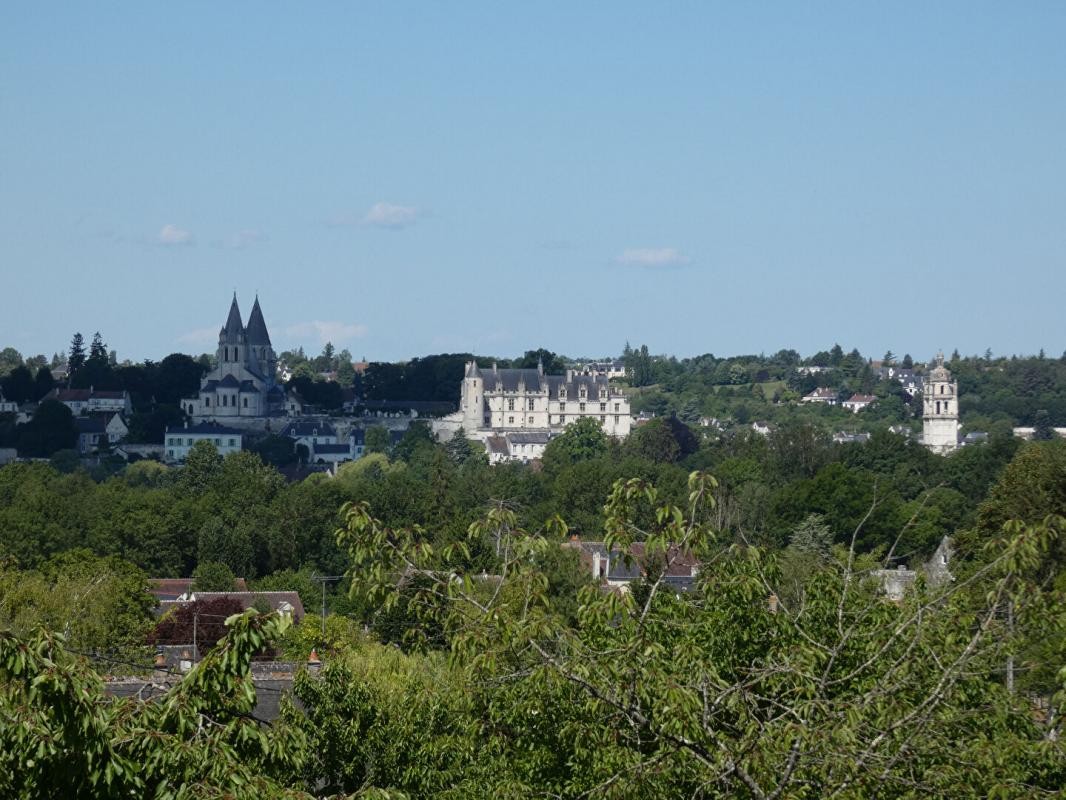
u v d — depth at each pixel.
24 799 41.91
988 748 48.94
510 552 55.06
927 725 47.78
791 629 55.78
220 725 45.34
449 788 63.97
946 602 53.84
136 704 45.88
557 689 50.00
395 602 52.12
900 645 53.09
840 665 54.91
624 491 55.66
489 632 51.84
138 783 42.94
